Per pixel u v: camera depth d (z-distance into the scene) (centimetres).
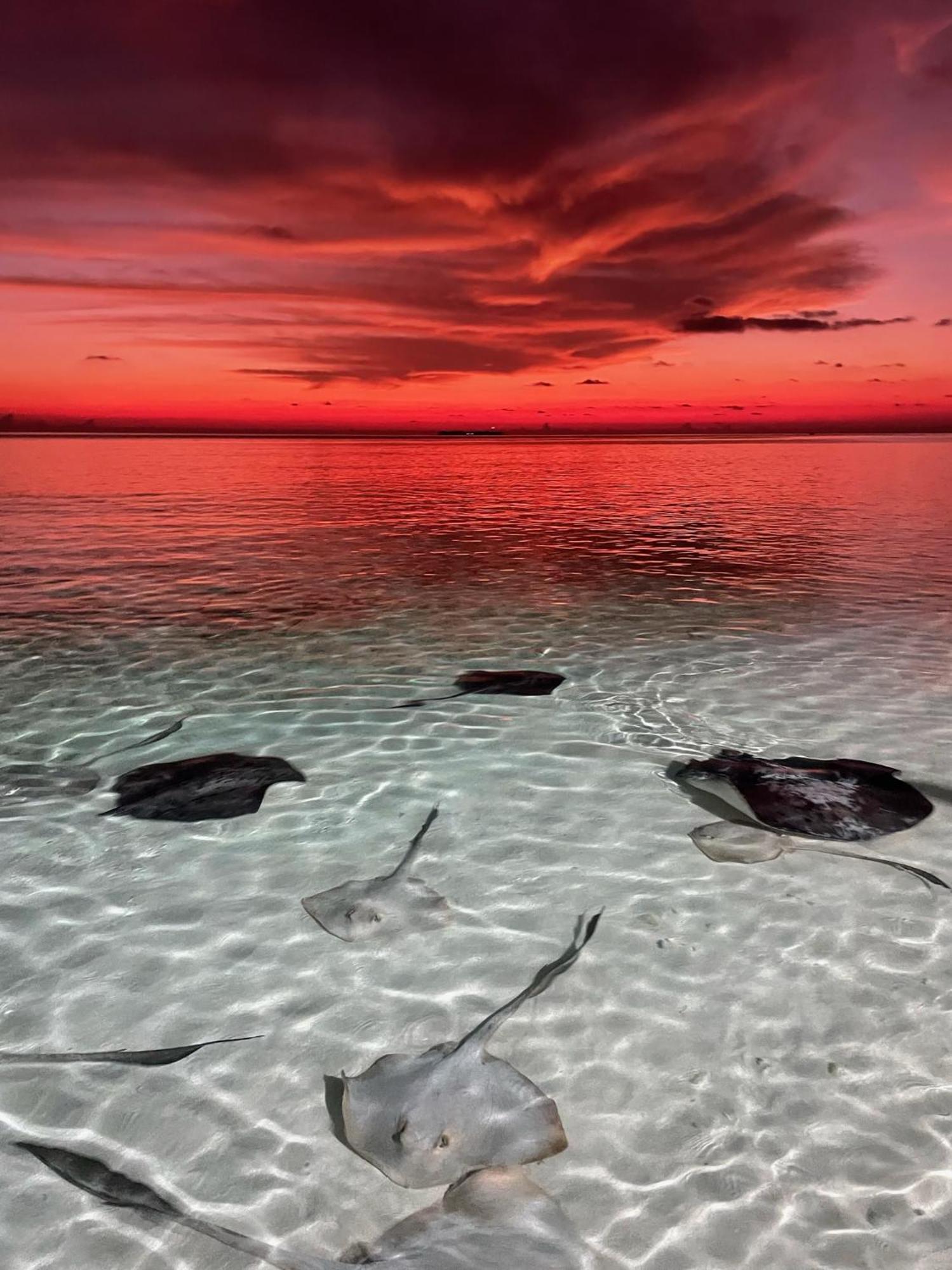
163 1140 257
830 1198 238
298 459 5378
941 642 841
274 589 1132
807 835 437
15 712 644
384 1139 236
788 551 1432
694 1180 244
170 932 367
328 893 387
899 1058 292
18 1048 296
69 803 489
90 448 7056
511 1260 205
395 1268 198
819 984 331
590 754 561
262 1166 247
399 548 1502
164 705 663
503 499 2514
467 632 901
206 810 476
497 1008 319
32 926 370
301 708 656
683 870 417
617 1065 290
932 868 416
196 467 4106
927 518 1906
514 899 393
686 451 7388
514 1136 240
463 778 526
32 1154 252
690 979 335
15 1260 219
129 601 1047
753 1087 279
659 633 888
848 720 621
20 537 1591
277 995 327
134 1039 302
